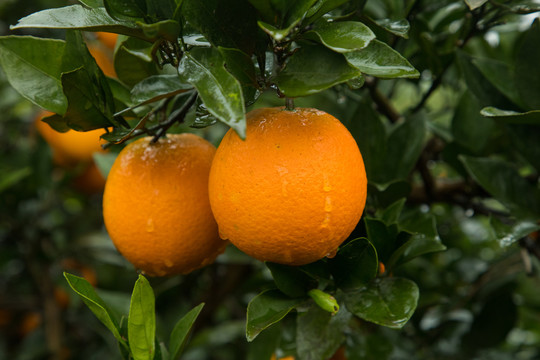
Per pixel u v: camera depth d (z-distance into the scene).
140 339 0.52
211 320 0.96
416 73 0.48
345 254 0.53
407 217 0.60
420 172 0.67
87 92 0.53
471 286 0.80
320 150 0.49
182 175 0.53
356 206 0.50
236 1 0.50
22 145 1.12
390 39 0.64
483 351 0.80
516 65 0.59
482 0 0.54
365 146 0.62
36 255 1.05
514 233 0.59
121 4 0.50
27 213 1.05
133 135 0.54
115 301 0.66
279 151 0.49
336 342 0.54
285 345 0.63
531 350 0.92
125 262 1.00
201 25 0.50
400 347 0.73
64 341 1.06
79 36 0.54
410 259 0.57
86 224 1.10
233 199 0.49
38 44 0.54
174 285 0.90
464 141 0.67
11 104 1.20
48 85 0.54
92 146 0.96
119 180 0.54
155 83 0.54
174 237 0.53
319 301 0.52
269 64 0.53
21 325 1.18
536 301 0.91
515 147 0.61
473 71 0.61
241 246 0.51
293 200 0.48
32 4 1.10
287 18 0.49
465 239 1.03
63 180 1.00
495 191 0.62
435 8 0.65
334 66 0.49
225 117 0.46
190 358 1.01
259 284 0.87
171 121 0.54
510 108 0.61
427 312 0.79
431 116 0.83
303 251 0.50
